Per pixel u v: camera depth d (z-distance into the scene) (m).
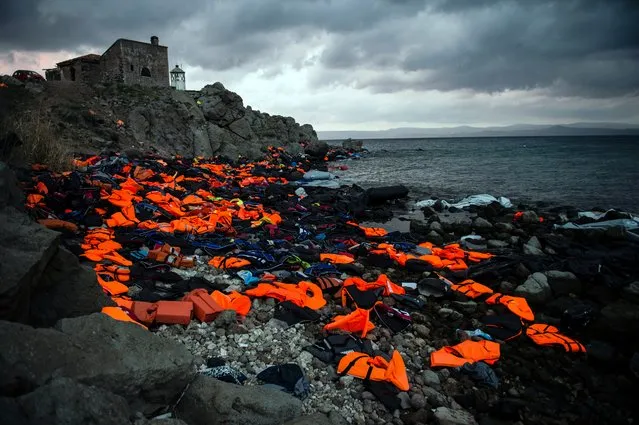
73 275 5.59
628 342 7.41
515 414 5.52
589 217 16.88
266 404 4.42
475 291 9.09
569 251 12.38
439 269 10.95
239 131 41.97
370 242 13.71
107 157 21.14
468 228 15.53
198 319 7.04
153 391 4.08
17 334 3.42
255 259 10.23
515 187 27.97
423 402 5.50
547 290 9.14
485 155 65.38
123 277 8.38
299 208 18.08
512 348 7.29
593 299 9.15
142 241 10.91
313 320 7.57
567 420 5.59
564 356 7.03
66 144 22.62
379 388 5.68
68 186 13.27
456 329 7.88
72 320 4.12
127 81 42.75
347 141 70.00
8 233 4.75
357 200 20.11
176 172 22.39
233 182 23.78
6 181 5.97
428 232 15.30
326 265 10.34
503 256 11.50
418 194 25.34
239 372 5.61
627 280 9.42
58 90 31.53
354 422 5.16
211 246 11.21
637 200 22.73
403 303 8.67
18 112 24.80
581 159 52.97
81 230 11.27
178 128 34.88
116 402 3.36
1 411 2.56
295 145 48.88
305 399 5.42
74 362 3.57
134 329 4.40
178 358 4.35
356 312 7.47
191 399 4.36
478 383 6.22
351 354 6.25
